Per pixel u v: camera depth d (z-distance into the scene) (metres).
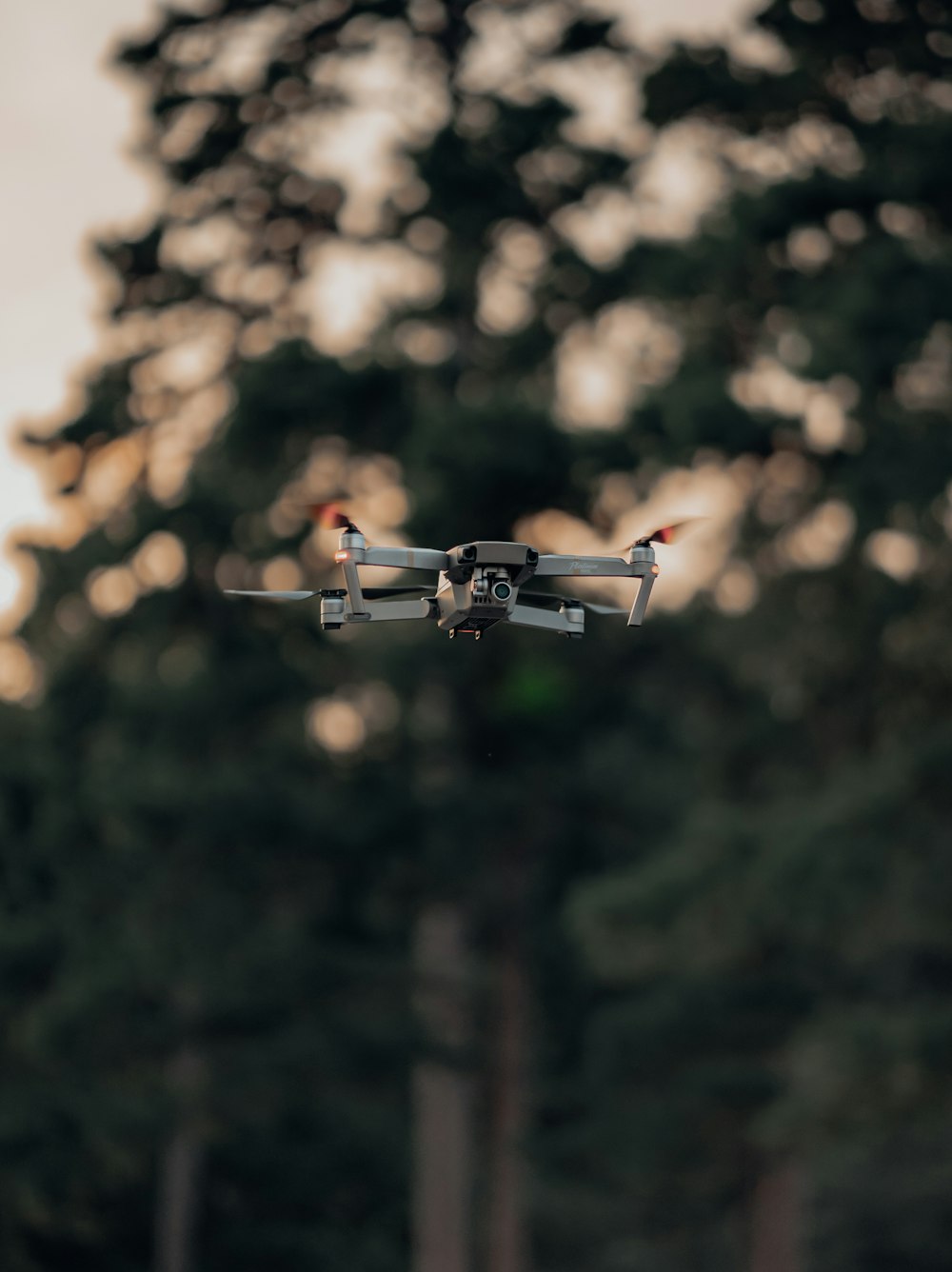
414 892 44.59
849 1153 42.56
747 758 42.81
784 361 36.84
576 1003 51.50
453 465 38.53
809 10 38.31
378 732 45.53
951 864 35.22
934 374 36.41
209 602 44.50
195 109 46.31
